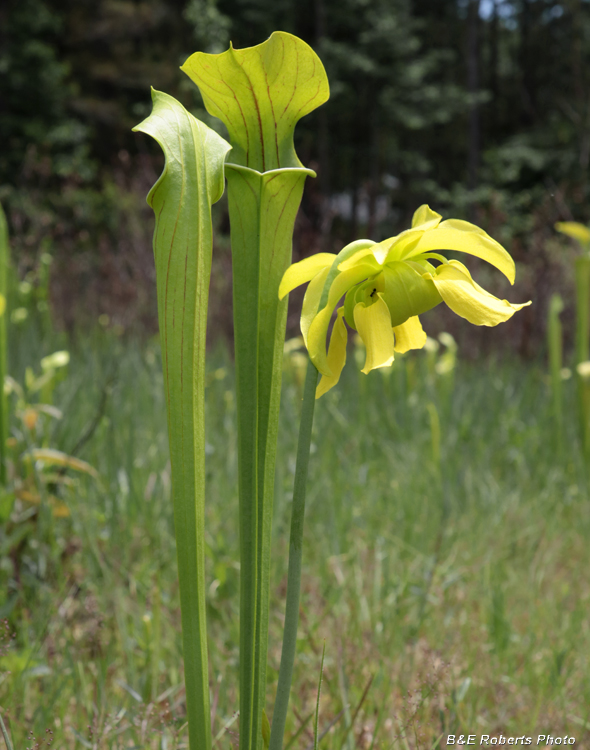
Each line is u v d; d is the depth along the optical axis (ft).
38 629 2.62
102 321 9.01
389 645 2.70
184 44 29.89
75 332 8.30
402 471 4.75
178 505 1.56
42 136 23.41
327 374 1.52
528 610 3.22
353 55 29.30
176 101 1.55
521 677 2.62
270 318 1.61
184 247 1.52
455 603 3.22
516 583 3.44
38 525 3.21
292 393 5.57
